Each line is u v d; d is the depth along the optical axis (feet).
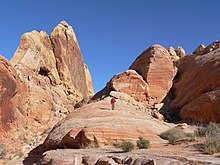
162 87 109.70
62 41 184.75
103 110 76.43
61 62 178.60
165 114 97.55
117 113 74.08
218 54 96.78
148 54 116.06
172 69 114.52
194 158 34.30
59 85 171.42
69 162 47.42
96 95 115.03
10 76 119.24
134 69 119.44
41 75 163.84
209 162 31.19
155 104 103.65
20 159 83.10
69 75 181.47
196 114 84.48
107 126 66.69
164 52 116.67
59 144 71.77
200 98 84.38
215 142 42.91
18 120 119.75
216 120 78.59
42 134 123.13
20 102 125.08
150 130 68.74
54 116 140.87
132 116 74.49
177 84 108.78
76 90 184.75
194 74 100.94
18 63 146.92
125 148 50.08
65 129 73.87
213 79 87.30
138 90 106.01
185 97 97.40
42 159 57.72
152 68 111.34
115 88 104.83
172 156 37.11
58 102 153.48
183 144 51.98
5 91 114.42
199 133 58.70
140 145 52.85
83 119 74.33
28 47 160.04
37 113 132.16
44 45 175.94
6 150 100.89
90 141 64.18
